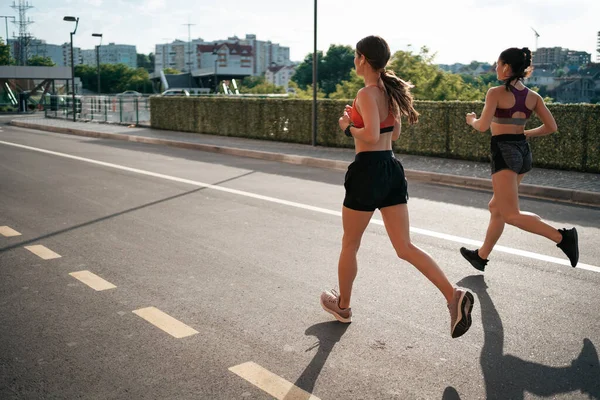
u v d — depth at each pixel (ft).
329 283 17.20
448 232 23.35
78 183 34.19
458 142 46.01
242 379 11.42
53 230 23.06
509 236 22.58
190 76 226.17
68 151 51.85
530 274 18.16
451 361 12.33
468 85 117.91
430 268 12.54
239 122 65.87
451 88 115.96
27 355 12.36
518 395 10.99
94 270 18.15
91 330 13.65
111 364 11.98
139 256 19.71
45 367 11.84
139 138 65.51
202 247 20.90
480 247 19.61
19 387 11.06
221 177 37.47
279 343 13.08
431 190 33.58
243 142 60.39
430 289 16.72
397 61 116.47
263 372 11.71
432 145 47.83
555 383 11.46
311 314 14.83
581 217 26.78
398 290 16.62
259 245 21.24
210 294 16.15
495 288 16.92
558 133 40.04
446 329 13.99
